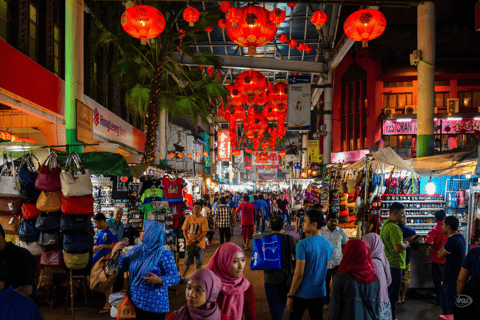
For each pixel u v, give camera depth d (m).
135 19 6.88
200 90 14.21
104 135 15.23
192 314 2.63
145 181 9.03
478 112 24.27
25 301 2.45
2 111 12.04
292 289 4.38
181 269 10.59
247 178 90.31
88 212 5.61
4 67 8.59
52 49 11.73
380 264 4.40
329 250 4.52
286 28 22.36
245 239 14.37
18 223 6.55
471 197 7.23
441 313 6.90
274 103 18.16
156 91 12.93
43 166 5.62
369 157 7.89
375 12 7.81
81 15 10.09
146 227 4.09
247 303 3.46
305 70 19.33
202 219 8.93
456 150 8.91
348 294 3.55
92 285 4.43
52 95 11.18
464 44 26.61
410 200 8.97
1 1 9.53
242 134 52.94
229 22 9.05
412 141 26.55
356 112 28.94
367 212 7.66
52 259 5.86
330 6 18.59
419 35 11.78
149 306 3.92
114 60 15.59
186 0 10.20
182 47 13.23
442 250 5.76
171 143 30.59
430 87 11.63
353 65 28.91
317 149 26.22
